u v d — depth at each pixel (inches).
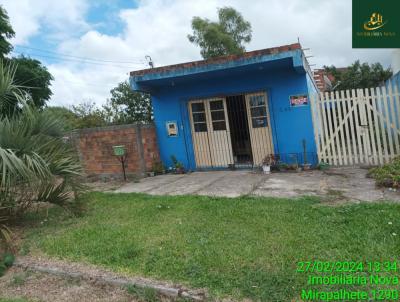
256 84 358.0
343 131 327.9
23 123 208.4
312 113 337.1
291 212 194.4
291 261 135.6
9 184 182.7
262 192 253.9
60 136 230.4
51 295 134.6
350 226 164.7
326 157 334.0
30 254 172.2
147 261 148.7
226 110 378.9
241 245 154.9
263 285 121.3
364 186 245.1
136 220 208.8
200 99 386.9
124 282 134.9
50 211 245.8
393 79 372.2
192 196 255.4
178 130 399.5
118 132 387.9
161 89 402.6
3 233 183.3
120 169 390.6
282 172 331.6
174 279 132.6
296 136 345.7
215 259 142.7
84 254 163.6
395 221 163.8
